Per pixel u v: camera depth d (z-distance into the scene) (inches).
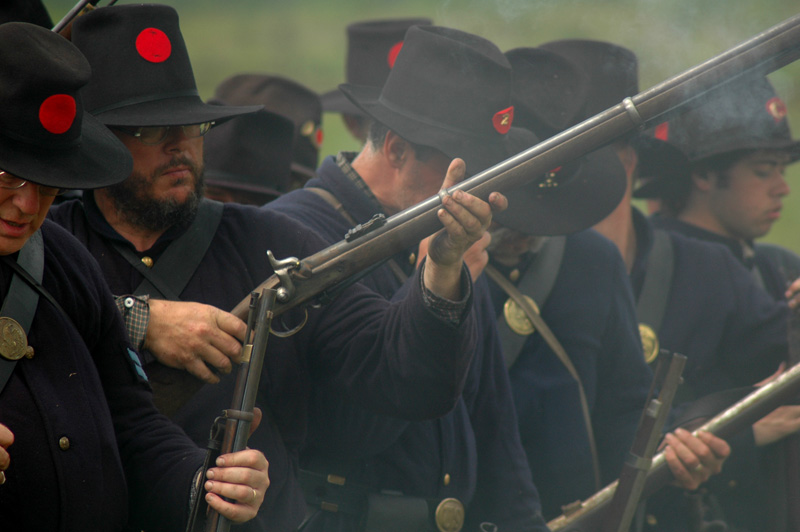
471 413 397.7
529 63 442.9
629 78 491.5
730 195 572.7
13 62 239.3
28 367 252.8
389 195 375.9
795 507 475.5
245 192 535.5
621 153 511.5
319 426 361.7
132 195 314.3
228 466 263.9
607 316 455.8
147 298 309.1
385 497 364.8
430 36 367.2
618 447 453.4
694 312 509.4
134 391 287.4
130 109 312.7
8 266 256.7
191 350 303.1
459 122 361.4
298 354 337.7
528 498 397.1
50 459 250.4
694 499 465.7
